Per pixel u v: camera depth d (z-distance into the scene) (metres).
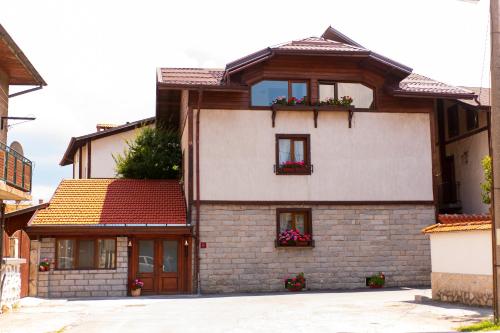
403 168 24.25
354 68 24.39
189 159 23.05
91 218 22.38
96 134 31.98
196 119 23.30
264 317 14.00
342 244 23.47
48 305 18.73
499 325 10.74
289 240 23.02
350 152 24.00
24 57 17.62
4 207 18.77
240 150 23.39
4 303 16.62
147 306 17.78
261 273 22.88
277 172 23.39
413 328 11.55
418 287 23.33
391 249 23.73
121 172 28.41
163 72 24.25
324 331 11.46
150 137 28.73
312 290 22.89
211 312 15.46
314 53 23.45
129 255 22.34
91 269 22.05
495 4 11.27
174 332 11.98
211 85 22.64
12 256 21.36
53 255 21.94
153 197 24.41
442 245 16.81
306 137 23.80
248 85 23.59
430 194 24.30
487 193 21.62
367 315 13.89
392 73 24.47
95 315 15.61
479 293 15.20
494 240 10.98
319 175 23.70
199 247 22.64
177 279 22.66
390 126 24.38
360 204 23.77
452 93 24.19
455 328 11.38
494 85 11.17
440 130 29.58
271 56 23.23
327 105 23.88
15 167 17.17
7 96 18.97
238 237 22.95
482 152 26.19
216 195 23.05
